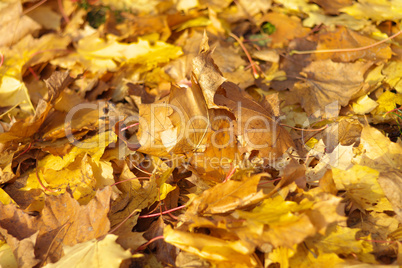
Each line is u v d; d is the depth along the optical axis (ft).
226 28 3.22
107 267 2.13
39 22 3.28
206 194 2.27
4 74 2.97
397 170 2.36
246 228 2.12
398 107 2.69
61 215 2.35
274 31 3.20
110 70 3.00
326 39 3.04
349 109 2.71
